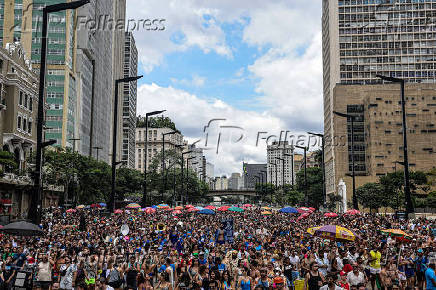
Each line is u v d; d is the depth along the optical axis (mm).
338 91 130500
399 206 88812
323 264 16609
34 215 24906
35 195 25078
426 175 98250
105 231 30750
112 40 158000
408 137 118000
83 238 24875
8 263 16844
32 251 19094
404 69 137125
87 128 118125
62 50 98312
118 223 38875
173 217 55062
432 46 136750
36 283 15531
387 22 138875
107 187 85250
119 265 16188
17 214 57531
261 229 31953
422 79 136250
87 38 111438
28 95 65375
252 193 180500
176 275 16750
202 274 14906
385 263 17000
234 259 18672
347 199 117562
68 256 16219
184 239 26953
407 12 138625
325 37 162250
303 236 27609
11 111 59500
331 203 115812
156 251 20031
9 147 59875
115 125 41812
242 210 42812
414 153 117562
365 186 97000
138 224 39750
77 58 109688
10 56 60125
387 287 15414
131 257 16266
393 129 118500
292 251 18547
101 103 137625
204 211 36812
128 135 198500
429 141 117438
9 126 59219
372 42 139000
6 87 59562
